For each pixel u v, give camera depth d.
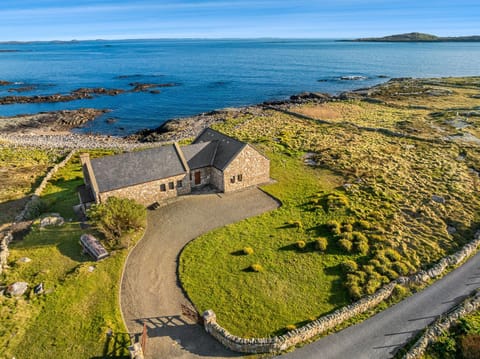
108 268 32.72
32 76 190.88
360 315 27.97
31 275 31.88
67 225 39.78
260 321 26.98
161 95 138.62
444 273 32.53
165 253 35.31
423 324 26.91
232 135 74.38
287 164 58.28
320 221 40.78
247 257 34.53
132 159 44.12
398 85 141.88
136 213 37.31
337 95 130.75
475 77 155.00
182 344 25.23
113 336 25.52
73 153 65.50
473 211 42.12
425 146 66.12
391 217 40.88
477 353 23.78
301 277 31.84
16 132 89.00
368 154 62.12
